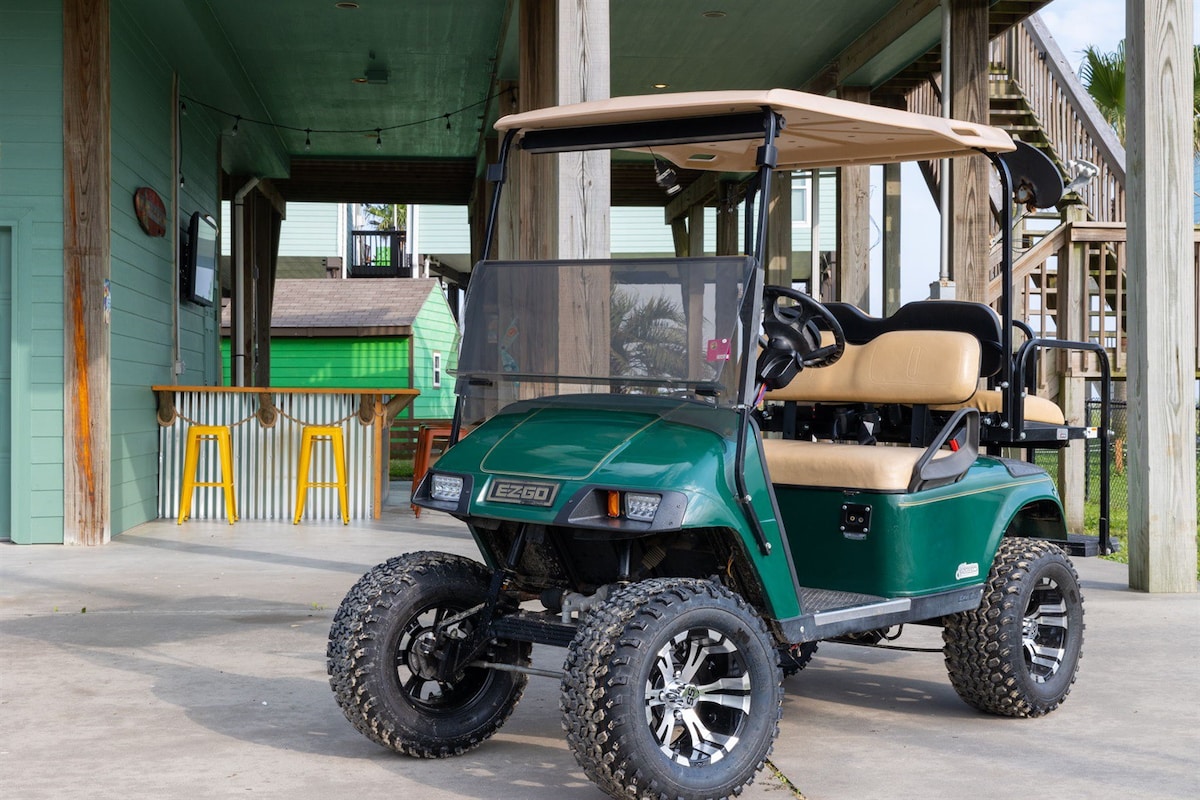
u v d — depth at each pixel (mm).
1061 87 11383
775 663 3244
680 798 3039
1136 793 3301
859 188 11258
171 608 5926
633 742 2982
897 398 4418
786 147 4477
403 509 10703
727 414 3328
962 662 4078
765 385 3746
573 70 5734
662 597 3088
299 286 23344
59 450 8172
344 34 10539
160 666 4738
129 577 6832
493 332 3693
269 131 13523
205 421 9844
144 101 9391
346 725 3967
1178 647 5215
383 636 3496
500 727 3768
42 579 6758
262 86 12312
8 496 8289
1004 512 4121
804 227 19766
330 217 23672
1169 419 6621
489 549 3613
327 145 15164
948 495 3914
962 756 3664
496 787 3352
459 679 3691
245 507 9875
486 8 9898
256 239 16469
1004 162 5004
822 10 9914
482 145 14070
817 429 4836
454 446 3596
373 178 16828
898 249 11523
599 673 2994
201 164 11898
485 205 14883
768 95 3410
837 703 4363
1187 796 3275
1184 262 6621
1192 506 6645
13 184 8062
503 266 3713
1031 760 3621
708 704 3352
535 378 3605
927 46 10078
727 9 9867
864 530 3771
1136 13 6637
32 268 8094
